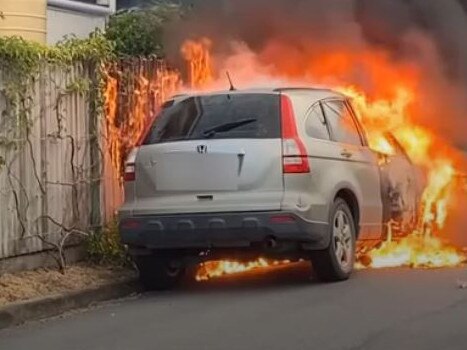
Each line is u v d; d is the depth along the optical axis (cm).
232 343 561
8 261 725
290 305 666
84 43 805
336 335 573
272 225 696
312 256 741
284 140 713
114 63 834
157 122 747
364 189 791
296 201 702
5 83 715
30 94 738
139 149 738
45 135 756
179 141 725
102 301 723
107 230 806
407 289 716
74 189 788
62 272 752
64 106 776
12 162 724
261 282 779
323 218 720
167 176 719
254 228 698
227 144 712
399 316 620
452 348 538
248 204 702
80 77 793
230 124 724
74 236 789
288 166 707
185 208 709
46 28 1006
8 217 721
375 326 593
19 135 728
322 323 606
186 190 714
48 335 607
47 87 757
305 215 702
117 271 781
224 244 709
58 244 765
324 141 750
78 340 589
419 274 788
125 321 641
